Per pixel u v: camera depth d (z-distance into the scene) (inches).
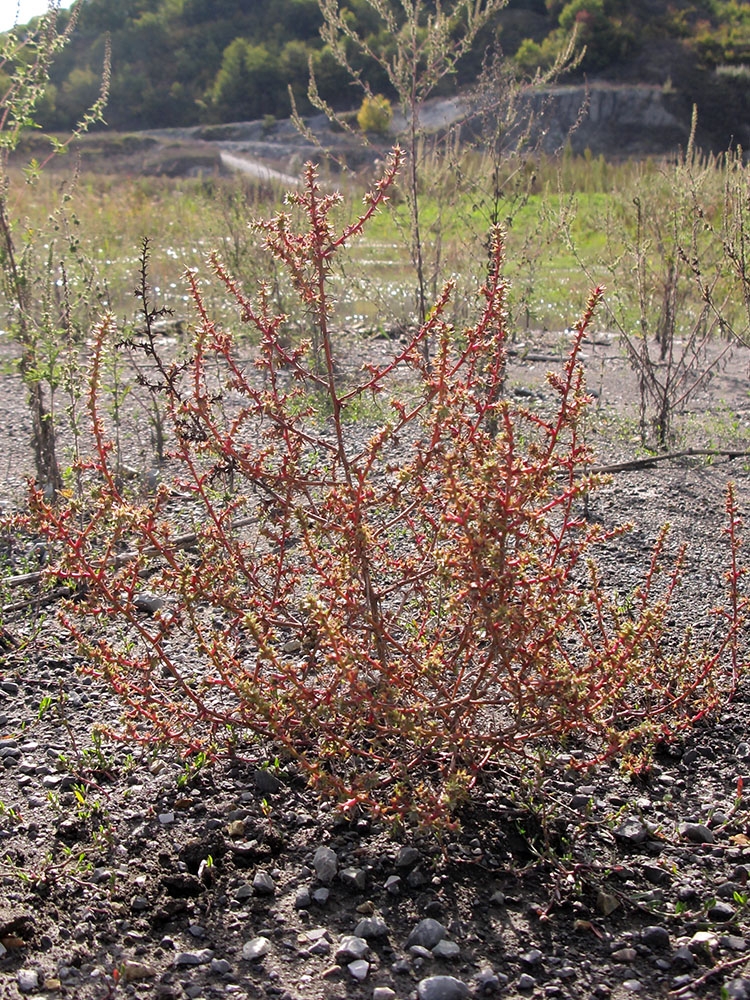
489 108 257.4
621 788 113.0
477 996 84.6
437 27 249.1
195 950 89.5
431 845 102.4
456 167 270.8
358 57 1659.7
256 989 85.2
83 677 135.0
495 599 100.4
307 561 153.6
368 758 113.7
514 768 113.4
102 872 97.9
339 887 97.3
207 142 1809.8
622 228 300.2
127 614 113.3
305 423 233.8
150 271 392.5
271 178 360.2
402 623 137.5
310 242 101.3
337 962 88.3
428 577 126.9
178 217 526.9
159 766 115.0
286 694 106.2
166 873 98.3
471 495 99.7
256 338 311.0
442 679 108.9
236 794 110.3
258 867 99.7
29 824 105.4
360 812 107.3
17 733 121.9
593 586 121.6
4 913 91.8
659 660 129.0
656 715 124.1
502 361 116.6
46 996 83.6
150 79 2284.7
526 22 2068.2
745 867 100.6
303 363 279.7
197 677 131.7
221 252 329.7
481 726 119.3
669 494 202.1
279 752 113.3
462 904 95.2
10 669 137.1
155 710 113.2
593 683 106.7
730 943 90.7
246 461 116.0
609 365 314.5
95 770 114.2
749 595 157.3
